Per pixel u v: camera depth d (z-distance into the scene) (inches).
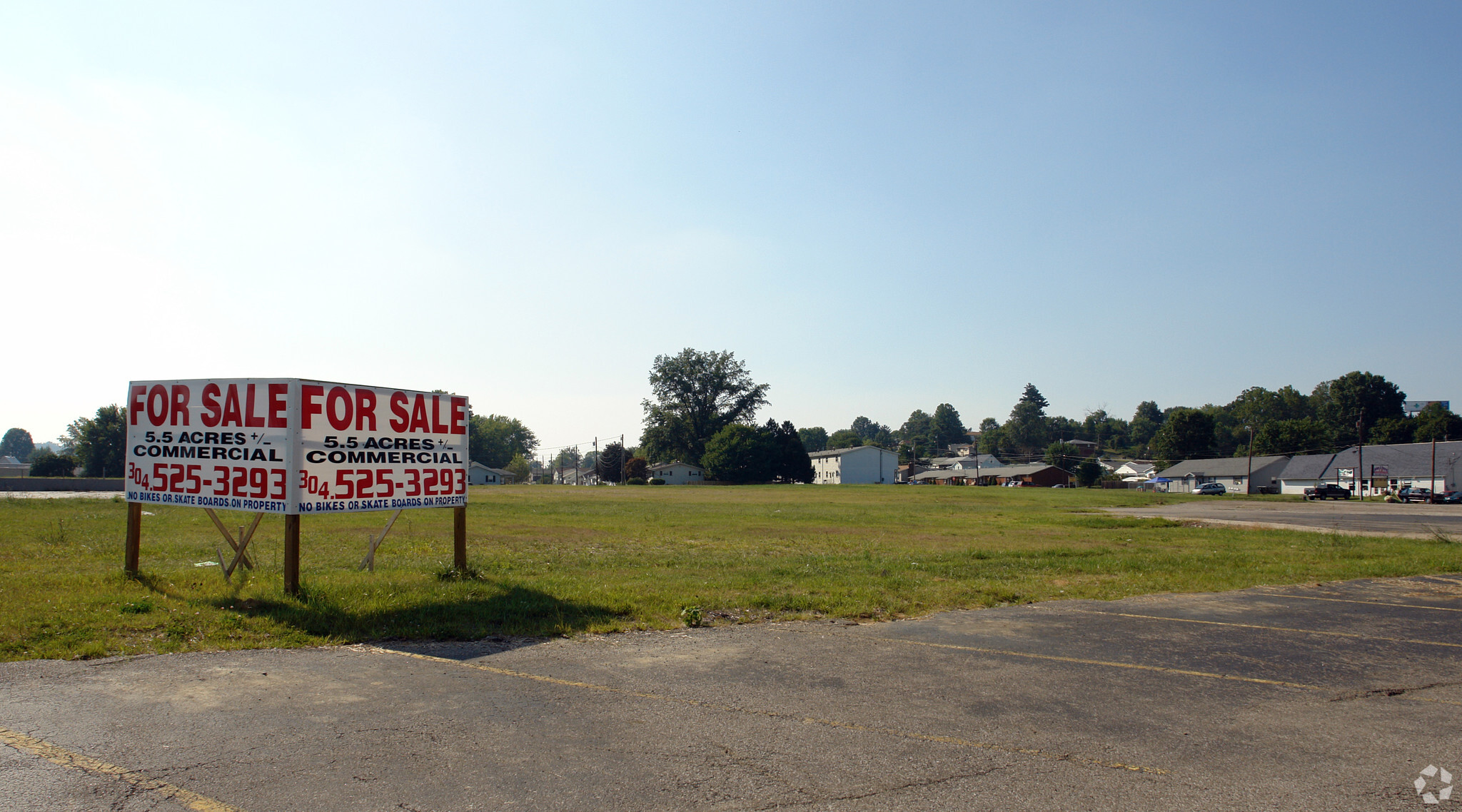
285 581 402.0
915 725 233.9
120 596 382.9
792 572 565.6
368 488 446.3
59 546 660.7
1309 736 227.6
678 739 218.8
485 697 254.8
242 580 439.8
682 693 263.9
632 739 218.2
